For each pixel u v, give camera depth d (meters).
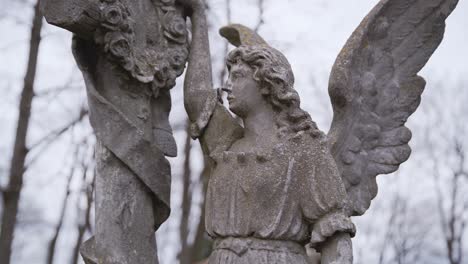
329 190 4.54
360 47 5.36
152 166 4.75
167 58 4.97
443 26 5.59
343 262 4.43
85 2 4.57
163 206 4.81
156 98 4.96
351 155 5.33
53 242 11.81
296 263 4.53
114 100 4.79
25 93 10.78
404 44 5.55
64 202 11.66
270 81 4.69
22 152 10.62
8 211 10.46
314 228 4.54
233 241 4.56
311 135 4.64
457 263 15.42
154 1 5.03
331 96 5.27
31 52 10.88
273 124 4.72
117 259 4.59
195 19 5.18
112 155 4.70
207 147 4.87
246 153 4.64
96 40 4.70
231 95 4.75
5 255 10.35
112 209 4.64
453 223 15.55
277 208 4.55
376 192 5.41
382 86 5.49
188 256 11.66
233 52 4.83
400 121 5.50
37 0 11.00
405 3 5.52
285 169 4.58
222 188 4.66
